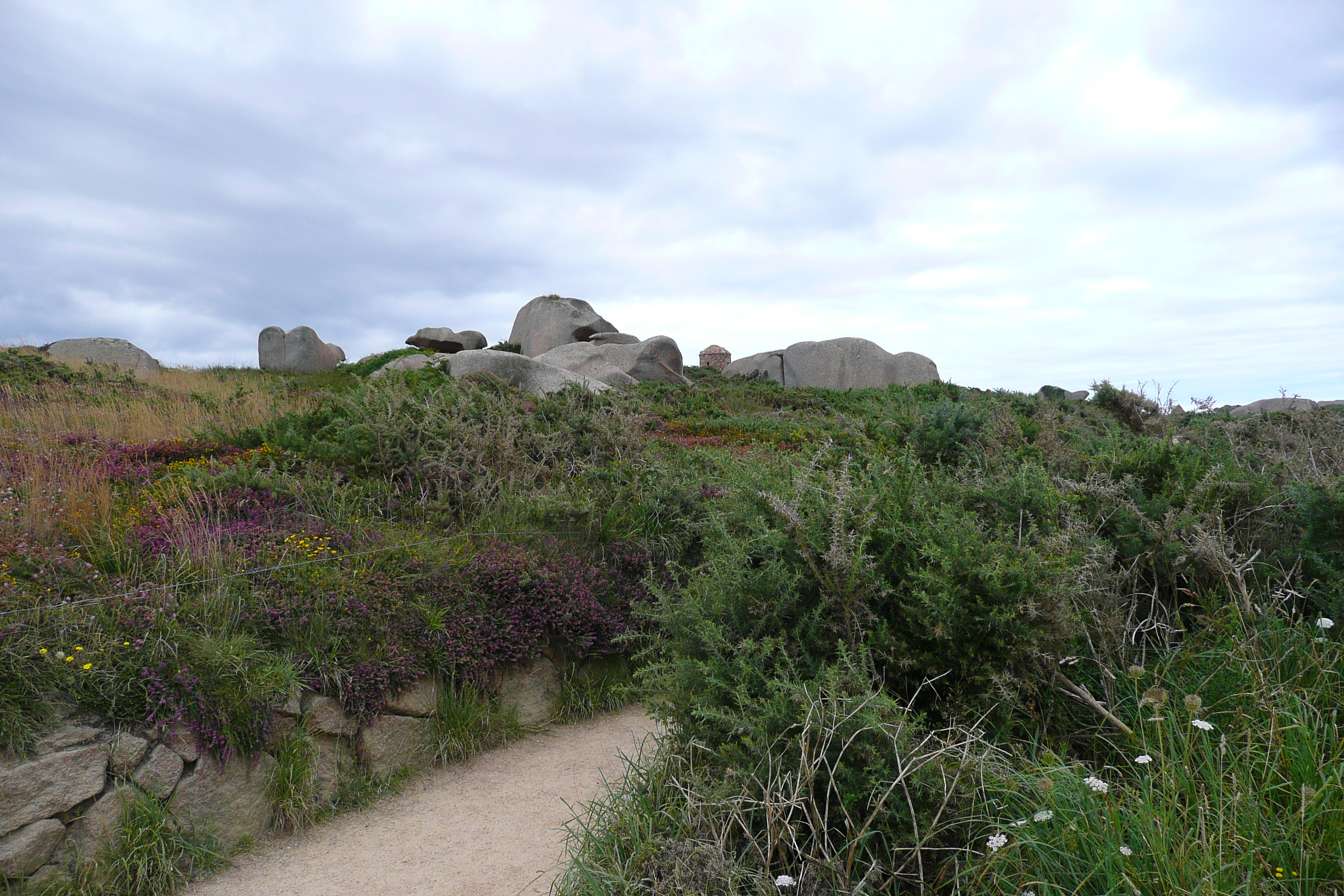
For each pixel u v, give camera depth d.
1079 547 4.00
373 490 7.27
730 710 3.33
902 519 4.10
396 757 5.03
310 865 4.08
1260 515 4.63
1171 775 2.80
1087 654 3.84
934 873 2.76
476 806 4.65
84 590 4.92
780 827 2.83
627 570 7.00
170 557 5.40
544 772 5.06
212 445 8.68
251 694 4.46
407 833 4.38
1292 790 2.67
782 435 14.00
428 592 5.81
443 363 18.28
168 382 18.33
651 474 8.44
